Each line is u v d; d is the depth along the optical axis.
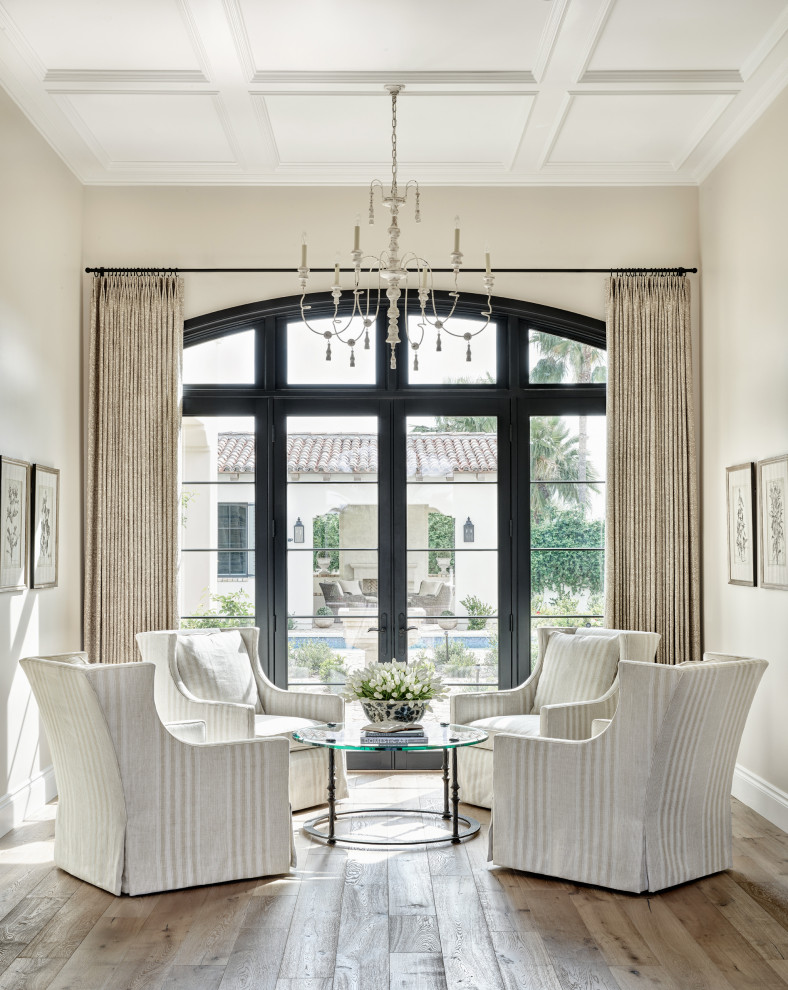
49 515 5.78
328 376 6.71
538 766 4.38
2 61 4.99
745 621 5.70
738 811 5.51
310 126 5.86
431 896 4.14
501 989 3.26
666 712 4.03
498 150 6.23
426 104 5.55
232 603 6.63
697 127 5.86
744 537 5.67
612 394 6.45
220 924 3.82
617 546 6.40
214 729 5.39
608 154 6.27
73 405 6.30
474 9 4.57
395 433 6.66
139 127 5.84
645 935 3.71
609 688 5.62
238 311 6.58
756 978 3.34
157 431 6.41
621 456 6.43
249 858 4.34
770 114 5.33
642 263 6.61
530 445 6.68
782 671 5.15
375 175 6.56
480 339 6.73
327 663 6.61
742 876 4.39
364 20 4.67
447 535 6.65
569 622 6.63
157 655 5.67
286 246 6.62
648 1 4.50
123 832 4.12
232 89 5.35
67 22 4.66
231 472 6.66
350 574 6.64
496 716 5.79
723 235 6.09
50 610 5.83
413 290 6.61
